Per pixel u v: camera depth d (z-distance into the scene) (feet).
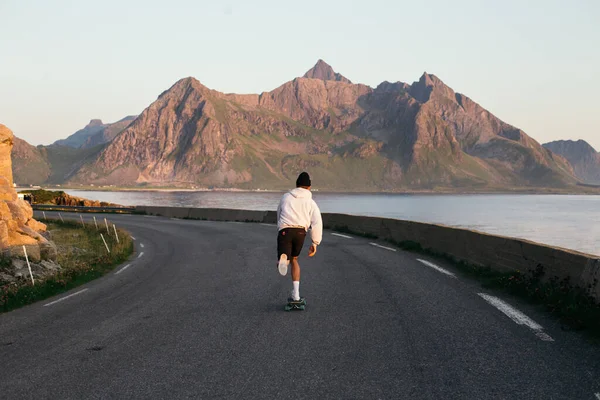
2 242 43.06
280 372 13.92
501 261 30.09
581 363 14.29
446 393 12.17
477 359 14.78
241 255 45.14
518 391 12.23
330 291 26.48
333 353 15.60
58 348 17.17
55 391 12.92
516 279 25.55
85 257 51.62
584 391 12.18
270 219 99.45
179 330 19.06
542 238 226.99
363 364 14.47
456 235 38.40
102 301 26.50
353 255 42.42
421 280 29.40
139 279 34.30
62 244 62.75
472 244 35.04
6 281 34.55
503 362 14.46
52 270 41.11
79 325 20.75
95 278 36.73
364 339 17.16
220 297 25.75
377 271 33.19
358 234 64.95
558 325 18.71
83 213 162.81
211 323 20.06
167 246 58.18
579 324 17.97
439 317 20.18
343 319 20.18
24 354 16.62
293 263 22.47
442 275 31.24
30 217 61.72
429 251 43.11
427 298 24.07
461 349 15.79
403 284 28.09
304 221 22.13
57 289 31.63
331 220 77.41
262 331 18.56
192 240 63.82
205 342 17.21
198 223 102.37
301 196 22.35
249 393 12.39
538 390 12.28
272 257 42.91
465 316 20.29
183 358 15.43
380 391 12.37
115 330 19.48
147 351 16.33
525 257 27.22
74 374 14.24
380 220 59.93
